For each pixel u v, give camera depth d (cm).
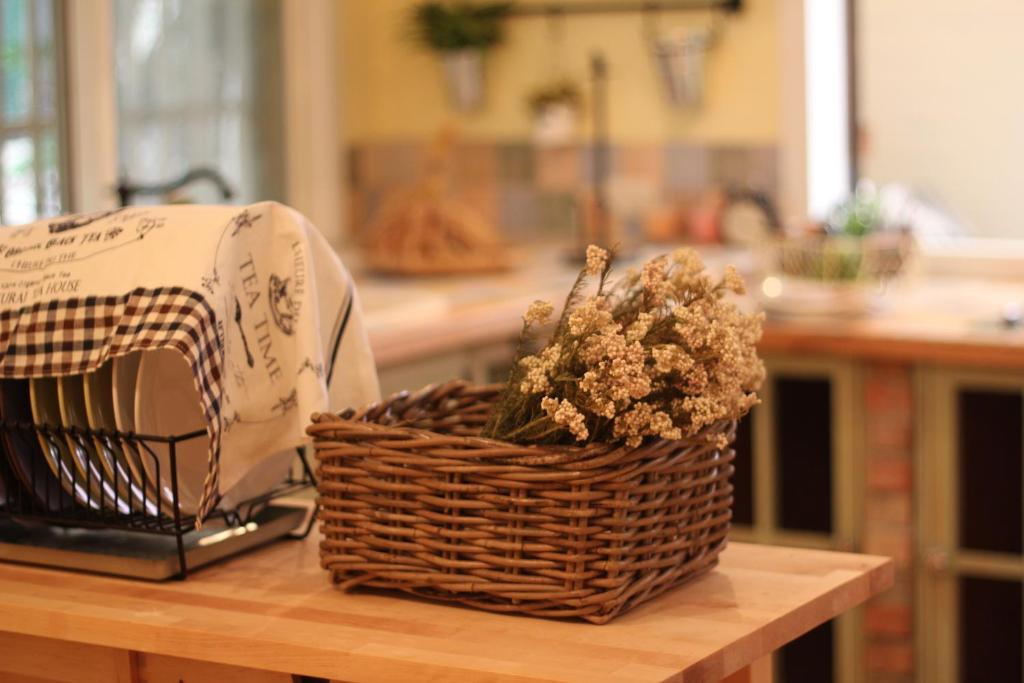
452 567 128
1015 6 368
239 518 150
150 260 137
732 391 127
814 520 312
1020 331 280
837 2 382
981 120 375
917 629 288
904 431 286
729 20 380
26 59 293
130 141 329
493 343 292
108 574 142
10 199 289
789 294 304
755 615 126
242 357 141
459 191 412
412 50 413
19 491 150
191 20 352
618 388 120
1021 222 374
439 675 114
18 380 147
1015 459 289
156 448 143
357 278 329
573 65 397
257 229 142
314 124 401
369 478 131
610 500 123
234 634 122
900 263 308
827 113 383
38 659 136
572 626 124
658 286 126
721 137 384
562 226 401
